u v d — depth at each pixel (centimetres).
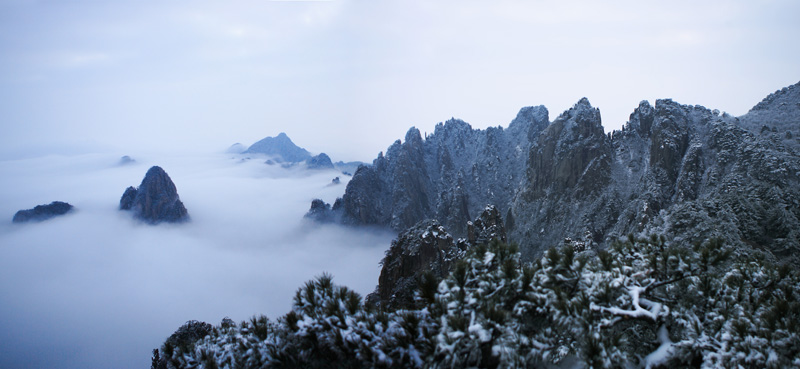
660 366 934
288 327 1085
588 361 827
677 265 1155
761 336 904
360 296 1112
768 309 1017
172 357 1295
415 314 972
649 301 1037
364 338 957
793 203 6475
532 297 1005
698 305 1104
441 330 873
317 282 1162
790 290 1152
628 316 956
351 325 984
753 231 5631
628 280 1087
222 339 1316
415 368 880
